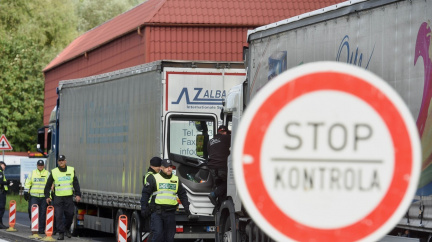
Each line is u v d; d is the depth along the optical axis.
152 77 44.22
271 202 8.39
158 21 84.50
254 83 34.50
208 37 85.75
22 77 147.75
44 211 58.88
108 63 96.44
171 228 37.84
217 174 39.22
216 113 43.97
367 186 8.38
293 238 8.36
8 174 117.88
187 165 43.66
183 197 38.19
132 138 46.47
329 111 8.45
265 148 8.44
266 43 33.16
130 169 46.56
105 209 53.12
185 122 43.75
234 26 85.81
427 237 22.78
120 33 91.06
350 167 8.41
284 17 86.69
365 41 25.31
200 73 43.97
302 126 8.45
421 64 22.34
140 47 86.50
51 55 153.12
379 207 8.36
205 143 43.91
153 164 38.44
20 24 155.88
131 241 46.94
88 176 53.19
